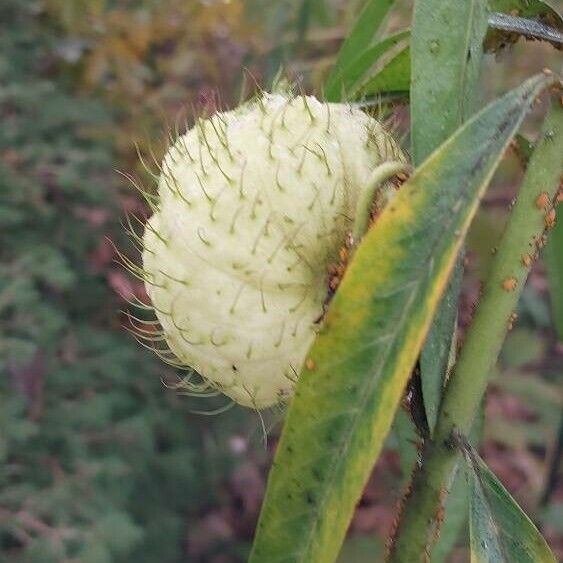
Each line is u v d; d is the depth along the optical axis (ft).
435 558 0.52
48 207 1.40
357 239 0.38
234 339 0.40
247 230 0.39
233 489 1.52
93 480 1.22
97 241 1.46
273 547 0.34
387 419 0.30
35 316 1.29
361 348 0.31
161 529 1.34
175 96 1.50
